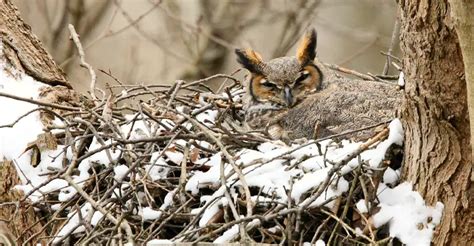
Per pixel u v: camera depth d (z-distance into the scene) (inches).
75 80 727.1
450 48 384.5
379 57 753.0
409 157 412.8
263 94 553.9
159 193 452.4
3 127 466.0
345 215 408.5
